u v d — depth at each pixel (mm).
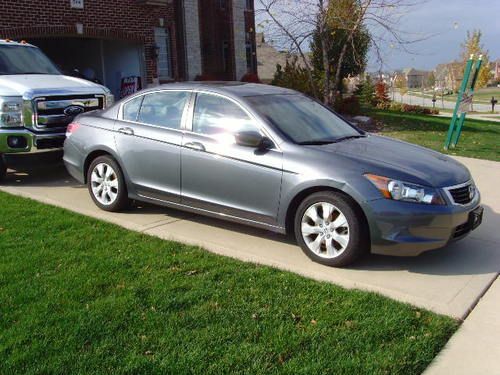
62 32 14594
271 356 3455
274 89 6398
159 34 19281
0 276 4574
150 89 6480
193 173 5852
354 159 5078
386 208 4750
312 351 3531
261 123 5512
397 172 4906
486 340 3809
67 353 3436
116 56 18141
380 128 16828
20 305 4062
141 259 5051
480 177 9367
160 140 6098
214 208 5797
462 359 3562
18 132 7809
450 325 3961
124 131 6449
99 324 3795
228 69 23953
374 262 5227
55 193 7613
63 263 4914
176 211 6844
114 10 15914
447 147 12617
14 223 6059
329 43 17625
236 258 5219
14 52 9328
